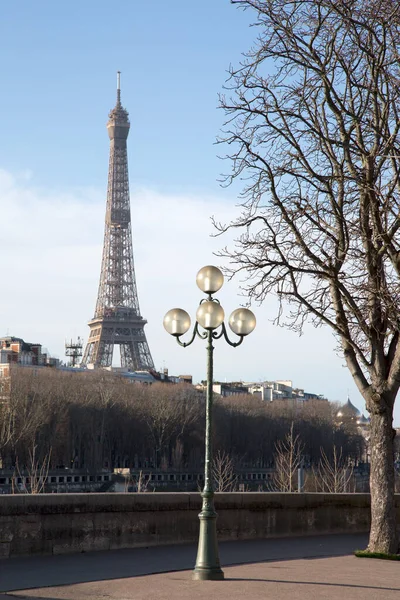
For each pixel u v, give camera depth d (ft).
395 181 108.78
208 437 91.40
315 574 90.27
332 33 112.47
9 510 98.02
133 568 92.22
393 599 76.28
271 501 123.24
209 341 94.07
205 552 87.04
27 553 99.14
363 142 110.63
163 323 97.14
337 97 106.93
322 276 110.22
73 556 100.53
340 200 111.04
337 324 110.22
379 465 108.17
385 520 107.24
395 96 109.91
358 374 110.63
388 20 107.76
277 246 108.47
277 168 109.70
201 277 93.91
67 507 102.63
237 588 80.84
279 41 111.96
